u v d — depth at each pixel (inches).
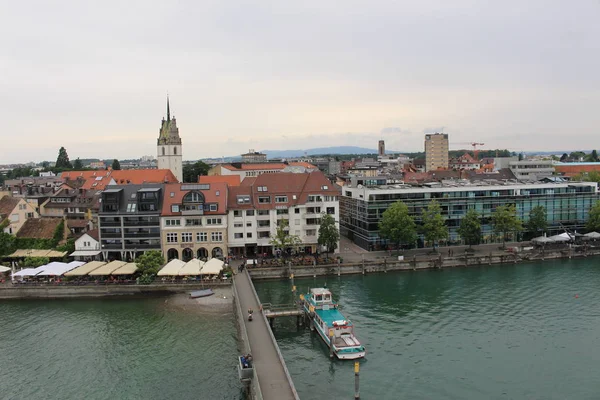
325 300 3506.4
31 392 2635.3
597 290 4205.2
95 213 5876.0
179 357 3014.3
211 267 4313.5
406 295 4156.0
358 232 5910.4
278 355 2623.0
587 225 6072.8
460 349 3065.9
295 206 5280.5
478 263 5221.5
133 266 4451.3
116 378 2768.2
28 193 6924.2
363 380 2704.2
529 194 6028.5
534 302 3909.9
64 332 3457.2
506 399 2498.8
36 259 4808.1
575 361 2898.6
